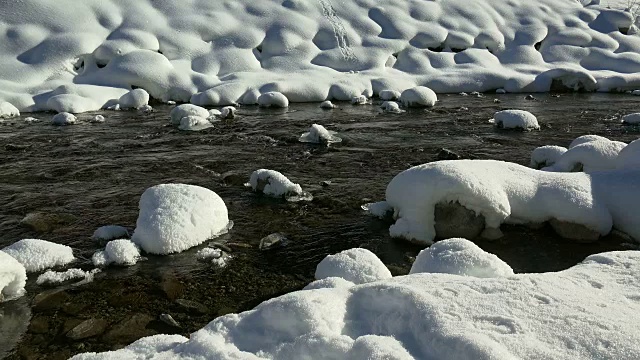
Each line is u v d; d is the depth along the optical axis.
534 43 22.69
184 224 5.96
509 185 6.44
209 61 18.09
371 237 6.42
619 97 17.94
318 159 9.88
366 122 13.39
